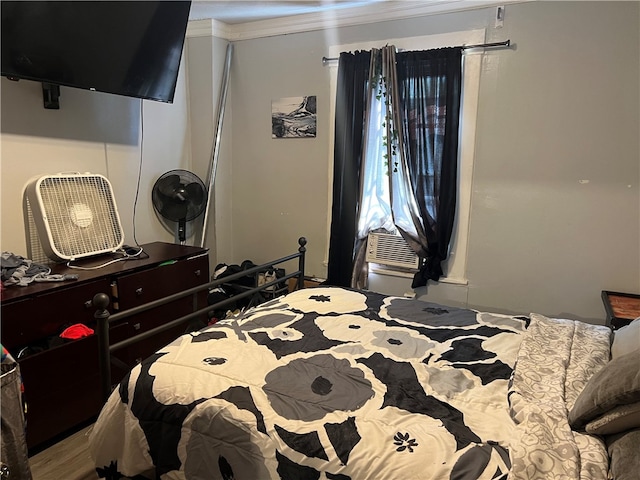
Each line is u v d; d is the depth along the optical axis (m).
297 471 1.22
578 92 2.47
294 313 2.12
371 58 2.87
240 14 3.10
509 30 2.57
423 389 1.47
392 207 2.96
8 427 1.29
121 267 2.42
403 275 3.05
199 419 1.37
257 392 1.42
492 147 2.71
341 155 3.06
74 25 2.15
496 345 1.81
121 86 2.51
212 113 3.41
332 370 1.57
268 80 3.37
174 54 2.73
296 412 1.33
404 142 2.85
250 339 1.79
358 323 2.02
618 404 1.14
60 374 2.03
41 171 2.50
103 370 1.61
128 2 2.33
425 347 1.79
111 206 2.66
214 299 3.15
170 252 2.83
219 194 3.57
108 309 2.32
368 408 1.35
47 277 2.12
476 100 2.70
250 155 3.56
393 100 2.82
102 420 1.54
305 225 3.43
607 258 2.54
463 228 2.86
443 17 2.73
